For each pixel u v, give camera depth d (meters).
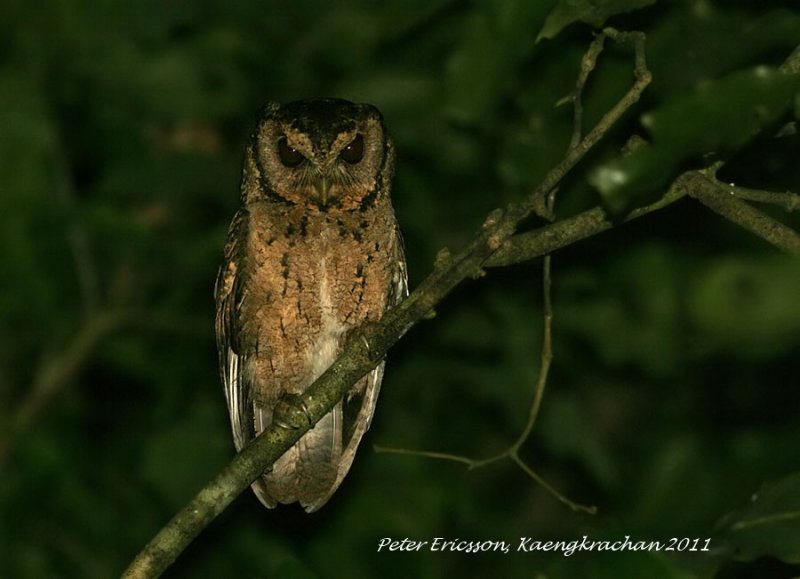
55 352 12.33
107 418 12.51
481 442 12.51
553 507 12.45
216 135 12.24
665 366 11.45
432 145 11.31
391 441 12.04
